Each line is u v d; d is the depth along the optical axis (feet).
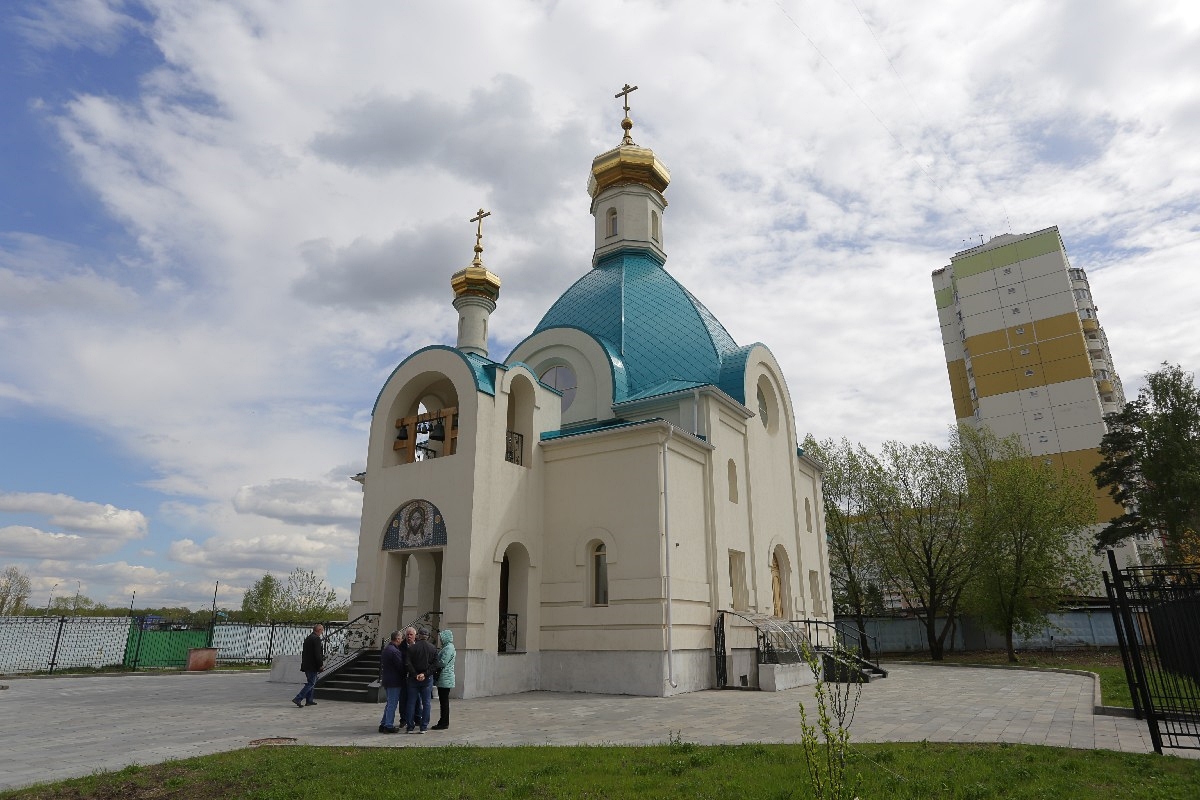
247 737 36.32
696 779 24.81
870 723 38.75
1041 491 103.04
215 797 24.03
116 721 42.22
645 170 97.96
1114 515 171.12
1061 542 103.91
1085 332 220.02
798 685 62.44
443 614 56.39
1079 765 25.89
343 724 40.91
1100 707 41.78
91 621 86.99
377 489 65.21
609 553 60.75
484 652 56.08
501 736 35.88
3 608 184.75
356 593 63.10
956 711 43.57
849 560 123.75
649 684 55.83
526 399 67.56
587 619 60.29
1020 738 33.19
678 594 59.26
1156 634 41.24
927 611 110.22
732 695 55.11
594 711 45.52
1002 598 100.37
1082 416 184.34
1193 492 111.96
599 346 74.95
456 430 65.46
